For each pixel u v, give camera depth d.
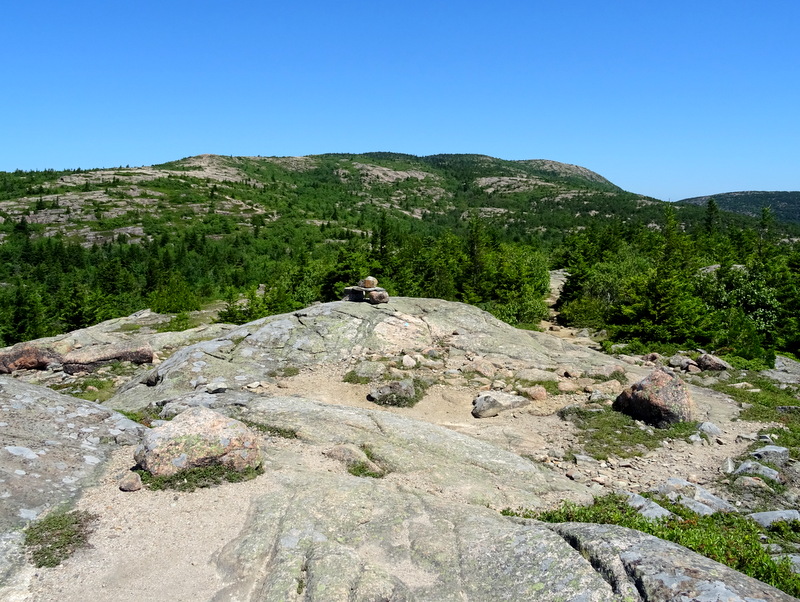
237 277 106.00
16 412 11.07
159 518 8.15
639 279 35.84
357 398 17.58
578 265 47.72
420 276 60.50
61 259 119.00
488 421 15.88
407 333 22.47
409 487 10.14
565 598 5.88
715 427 14.59
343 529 7.84
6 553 6.96
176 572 6.88
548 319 44.78
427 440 12.49
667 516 9.27
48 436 10.43
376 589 6.15
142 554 7.24
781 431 14.52
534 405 16.84
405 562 7.07
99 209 170.50
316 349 20.98
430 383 18.64
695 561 6.10
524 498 10.27
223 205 195.12
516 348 21.52
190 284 101.12
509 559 6.79
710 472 12.30
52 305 63.47
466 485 10.56
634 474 12.30
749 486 11.36
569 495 10.67
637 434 14.48
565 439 14.42
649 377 15.68
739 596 5.29
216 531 7.84
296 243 152.25
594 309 41.03
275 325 22.52
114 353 22.97
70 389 20.30
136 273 111.94
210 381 17.77
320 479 9.62
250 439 10.07
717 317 31.00
